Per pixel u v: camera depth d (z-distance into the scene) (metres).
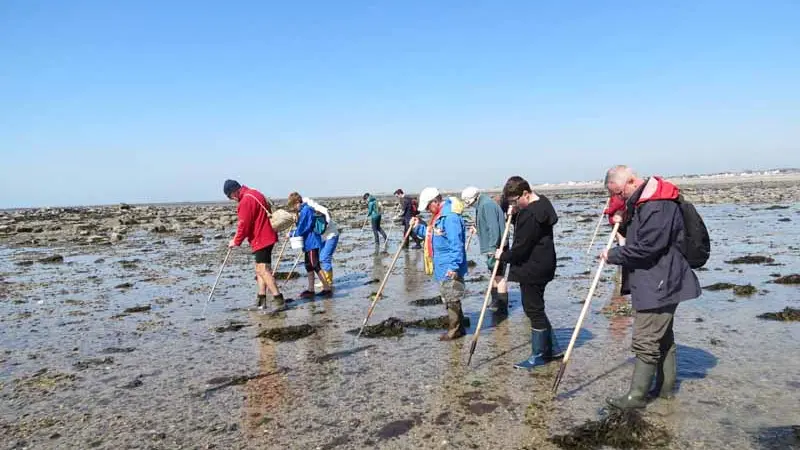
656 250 4.39
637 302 4.55
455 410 4.83
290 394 5.41
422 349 6.76
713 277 10.63
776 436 4.07
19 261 18.08
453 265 6.89
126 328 8.46
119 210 58.00
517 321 8.00
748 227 20.39
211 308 9.75
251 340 7.50
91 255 19.45
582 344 6.63
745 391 4.93
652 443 4.05
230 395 5.46
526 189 5.78
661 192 4.46
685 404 4.71
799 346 6.15
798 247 14.41
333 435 4.46
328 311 9.16
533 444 4.14
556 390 5.13
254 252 9.35
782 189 52.34
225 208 59.25
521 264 5.88
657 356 4.61
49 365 6.68
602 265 4.93
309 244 10.36
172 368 6.39
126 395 5.57
